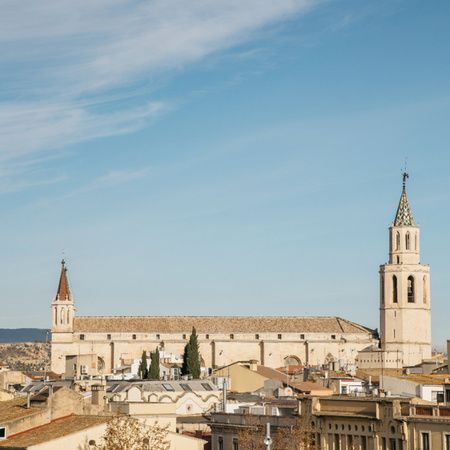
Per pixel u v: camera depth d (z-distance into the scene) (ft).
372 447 420.77
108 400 590.55
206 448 539.29
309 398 456.45
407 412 410.52
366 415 426.92
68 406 485.56
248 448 474.49
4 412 495.00
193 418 635.66
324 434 445.78
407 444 403.34
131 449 450.30
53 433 456.45
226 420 519.19
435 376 560.61
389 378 525.34
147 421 511.81
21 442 450.30
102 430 457.68
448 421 388.78
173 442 479.41
